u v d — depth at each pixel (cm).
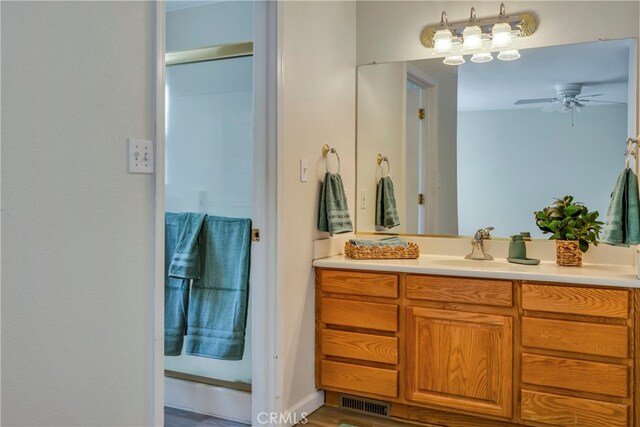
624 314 203
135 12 152
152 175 157
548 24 266
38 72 125
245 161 269
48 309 128
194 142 283
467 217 287
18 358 121
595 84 258
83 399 137
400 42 301
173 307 267
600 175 258
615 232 222
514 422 225
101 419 142
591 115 259
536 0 268
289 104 238
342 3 294
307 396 258
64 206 131
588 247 246
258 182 232
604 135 257
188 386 269
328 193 265
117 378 147
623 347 204
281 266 233
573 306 212
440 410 243
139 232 153
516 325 223
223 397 259
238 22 284
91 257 139
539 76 270
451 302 235
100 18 141
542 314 218
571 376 212
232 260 256
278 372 232
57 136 129
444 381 236
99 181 141
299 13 247
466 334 232
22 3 122
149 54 156
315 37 262
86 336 138
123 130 148
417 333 242
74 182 134
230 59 273
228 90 274
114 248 145
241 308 252
